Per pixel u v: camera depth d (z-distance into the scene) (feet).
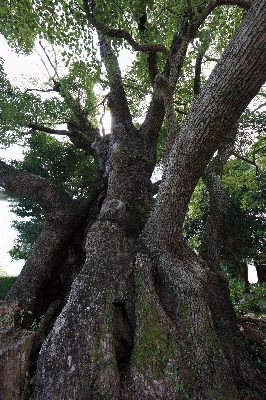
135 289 10.48
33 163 29.48
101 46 20.93
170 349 8.59
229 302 13.65
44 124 25.27
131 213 14.73
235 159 31.83
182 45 15.49
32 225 31.12
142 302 9.83
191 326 9.25
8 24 15.56
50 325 13.62
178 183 11.30
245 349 12.06
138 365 8.34
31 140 29.63
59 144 31.42
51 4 13.74
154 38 16.60
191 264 11.92
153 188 18.12
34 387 8.28
